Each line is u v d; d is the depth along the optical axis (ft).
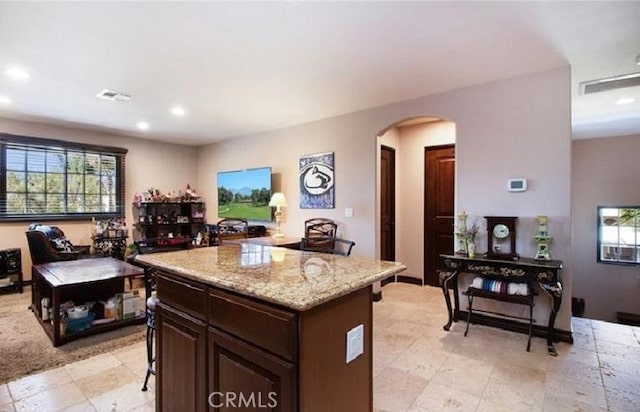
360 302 4.71
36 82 10.90
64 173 17.28
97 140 18.37
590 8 6.89
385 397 6.98
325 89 11.68
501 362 8.48
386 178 16.65
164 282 5.57
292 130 16.84
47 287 11.19
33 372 7.98
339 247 14.80
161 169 21.03
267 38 8.14
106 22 7.35
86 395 7.05
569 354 8.91
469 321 10.36
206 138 20.11
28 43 8.26
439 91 11.87
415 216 16.79
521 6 6.84
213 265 5.51
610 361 8.49
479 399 6.91
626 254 18.53
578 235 19.75
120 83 11.05
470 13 7.09
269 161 17.95
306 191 16.14
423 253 16.52
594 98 12.53
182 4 6.70
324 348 4.03
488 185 11.00
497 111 10.85
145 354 8.96
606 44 8.45
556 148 9.89
